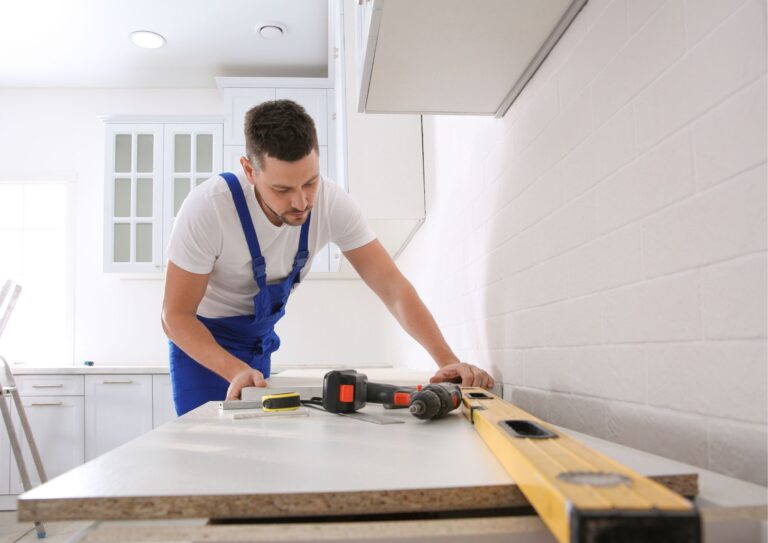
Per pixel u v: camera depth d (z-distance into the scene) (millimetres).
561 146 1281
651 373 944
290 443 798
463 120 2102
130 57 4105
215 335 1950
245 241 1709
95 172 4430
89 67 4211
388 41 1278
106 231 4023
